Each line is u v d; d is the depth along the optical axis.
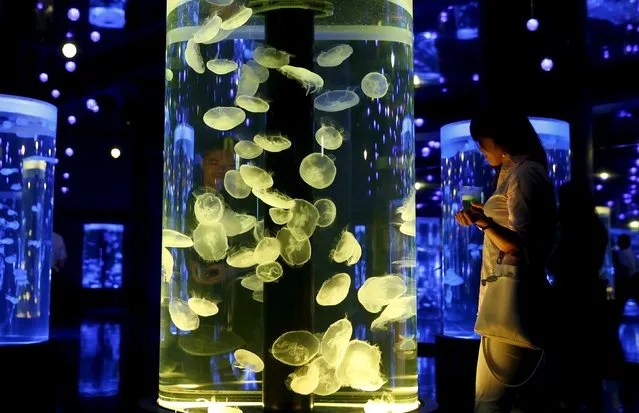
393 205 2.73
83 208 13.83
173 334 2.86
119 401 4.69
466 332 6.42
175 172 2.85
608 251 8.41
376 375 2.70
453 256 6.54
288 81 2.65
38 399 4.98
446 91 9.55
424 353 7.58
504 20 7.63
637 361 5.47
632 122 9.50
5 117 6.38
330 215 2.66
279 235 2.65
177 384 2.83
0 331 6.27
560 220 5.02
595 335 4.94
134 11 9.73
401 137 2.75
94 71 9.98
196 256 2.79
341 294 2.66
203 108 2.77
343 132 2.69
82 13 9.78
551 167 6.07
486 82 7.67
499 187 2.75
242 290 2.71
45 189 6.61
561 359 4.47
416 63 9.64
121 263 14.52
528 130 2.70
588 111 7.75
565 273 4.95
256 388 2.73
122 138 13.73
